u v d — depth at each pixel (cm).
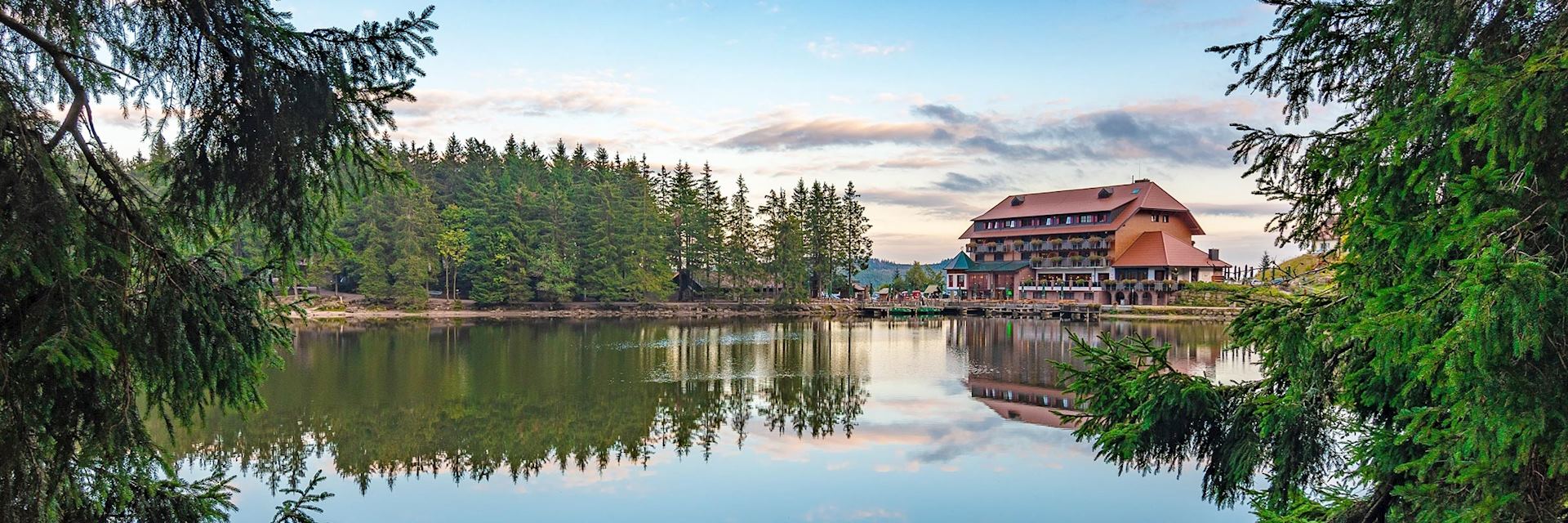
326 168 397
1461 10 318
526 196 5912
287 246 405
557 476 1327
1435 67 336
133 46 361
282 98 368
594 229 5891
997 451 1483
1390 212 324
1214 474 486
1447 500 309
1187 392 470
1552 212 264
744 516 1130
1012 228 7288
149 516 386
